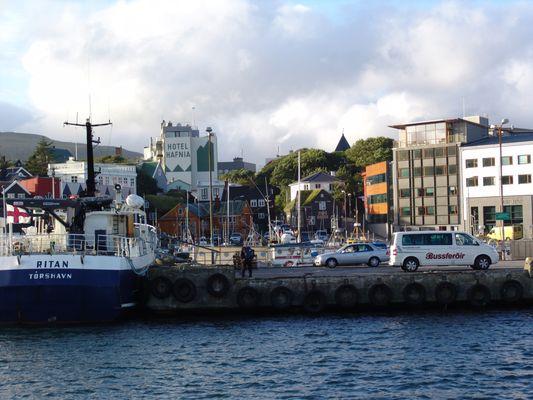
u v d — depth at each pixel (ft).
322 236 401.29
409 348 95.55
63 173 451.53
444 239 138.41
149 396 74.69
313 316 122.83
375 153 588.09
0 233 122.31
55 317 112.47
